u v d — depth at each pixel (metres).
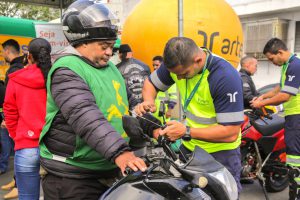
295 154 4.46
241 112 2.43
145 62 6.54
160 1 6.55
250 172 4.68
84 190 2.04
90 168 2.02
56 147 2.02
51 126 2.01
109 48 2.06
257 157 4.67
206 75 2.45
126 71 5.64
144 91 2.91
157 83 2.88
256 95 5.91
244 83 5.54
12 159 6.48
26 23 6.84
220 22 6.37
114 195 1.62
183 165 1.76
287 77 4.30
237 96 2.39
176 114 5.74
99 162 2.02
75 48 2.05
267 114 4.52
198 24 6.20
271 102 4.38
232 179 1.87
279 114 5.45
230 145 2.79
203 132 2.35
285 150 4.90
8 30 6.66
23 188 3.21
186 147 2.89
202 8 6.32
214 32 6.27
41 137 2.06
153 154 1.83
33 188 3.22
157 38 6.33
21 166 3.16
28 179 3.20
